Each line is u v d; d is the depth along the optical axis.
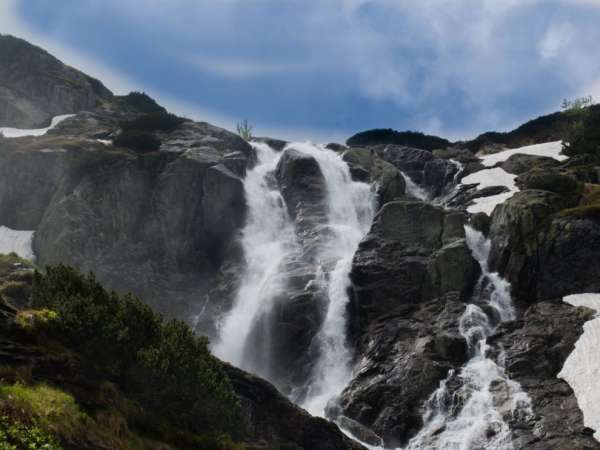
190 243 57.56
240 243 57.06
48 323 23.59
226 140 66.62
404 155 73.56
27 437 18.59
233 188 59.03
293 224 60.16
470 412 38.62
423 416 39.47
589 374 38.12
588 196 51.47
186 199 58.34
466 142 86.00
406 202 52.53
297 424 31.20
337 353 47.16
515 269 47.28
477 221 52.84
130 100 84.88
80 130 68.56
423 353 42.56
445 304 46.41
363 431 39.31
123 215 56.66
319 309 48.59
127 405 23.55
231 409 26.48
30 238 56.34
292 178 62.91
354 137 88.94
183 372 24.98
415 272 48.56
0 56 74.56
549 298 45.44
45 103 73.25
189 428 25.27
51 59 77.94
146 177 58.69
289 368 47.72
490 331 44.19
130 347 24.86
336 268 50.66
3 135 64.44
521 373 40.09
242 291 53.19
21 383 20.70
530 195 50.81
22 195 58.09
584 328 41.25
